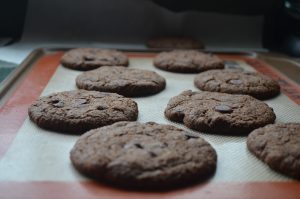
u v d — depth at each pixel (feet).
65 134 0.89
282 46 1.67
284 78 1.32
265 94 1.15
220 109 0.97
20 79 1.21
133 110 0.97
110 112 0.94
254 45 1.73
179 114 0.97
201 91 1.16
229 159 0.81
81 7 1.68
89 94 1.05
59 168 0.75
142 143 0.78
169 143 0.79
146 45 1.67
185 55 1.44
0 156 0.79
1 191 0.67
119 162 0.70
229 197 0.68
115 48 1.60
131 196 0.67
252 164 0.79
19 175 0.72
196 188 0.70
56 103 0.98
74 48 1.52
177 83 1.25
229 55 1.56
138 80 1.17
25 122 0.94
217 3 1.71
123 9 1.70
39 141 0.86
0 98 1.06
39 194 0.67
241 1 1.70
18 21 1.65
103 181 0.70
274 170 0.76
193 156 0.75
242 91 1.15
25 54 1.48
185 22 1.74
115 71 1.25
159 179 0.68
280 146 0.79
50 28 1.69
